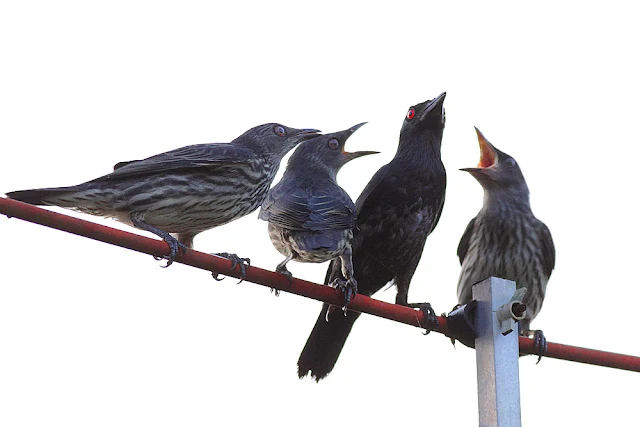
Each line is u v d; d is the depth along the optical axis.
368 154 14.30
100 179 11.38
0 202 8.16
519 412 9.43
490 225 16.22
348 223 11.49
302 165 13.80
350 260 11.46
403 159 14.30
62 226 8.44
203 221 12.31
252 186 12.80
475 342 9.83
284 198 11.52
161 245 9.07
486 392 9.55
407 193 14.05
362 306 10.14
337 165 14.16
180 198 11.84
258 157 13.19
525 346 11.09
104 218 11.66
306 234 11.07
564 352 11.09
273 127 14.21
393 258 14.17
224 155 12.34
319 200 11.49
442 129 14.57
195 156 12.13
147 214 11.68
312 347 13.38
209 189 12.13
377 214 14.02
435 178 14.27
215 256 9.48
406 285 14.40
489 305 9.78
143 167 11.71
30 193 10.75
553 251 16.09
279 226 11.19
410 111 14.55
